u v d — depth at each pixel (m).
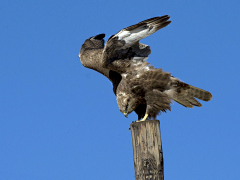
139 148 9.98
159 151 9.91
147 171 9.84
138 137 10.03
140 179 9.88
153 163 9.84
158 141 9.95
